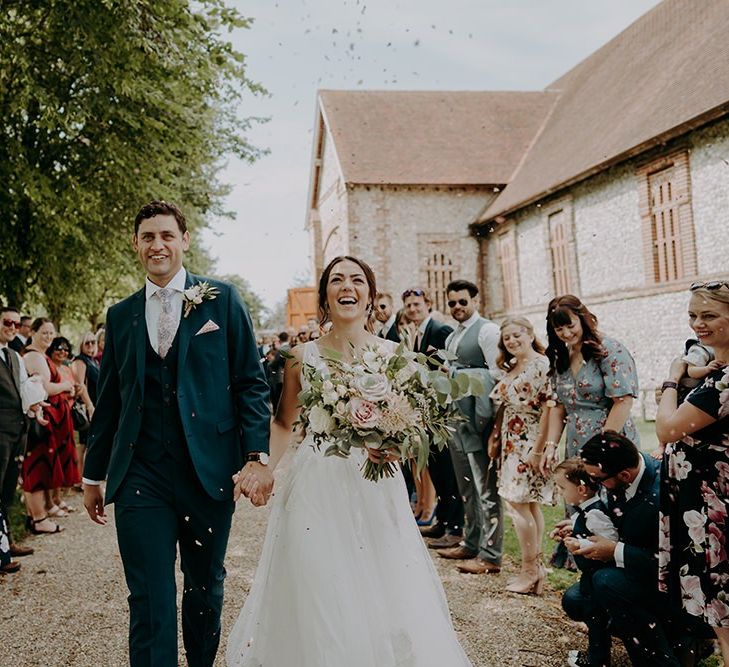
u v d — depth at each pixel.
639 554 2.99
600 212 16.94
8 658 3.59
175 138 11.50
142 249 2.84
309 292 27.64
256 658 2.62
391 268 23.05
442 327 5.75
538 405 4.34
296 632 2.52
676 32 18.20
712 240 13.06
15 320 5.51
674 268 14.42
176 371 2.78
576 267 18.11
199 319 2.84
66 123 9.70
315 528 2.58
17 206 10.45
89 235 11.79
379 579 2.59
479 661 3.38
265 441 2.78
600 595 3.03
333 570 2.49
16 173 9.78
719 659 3.30
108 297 17.47
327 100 25.70
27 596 4.59
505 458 4.42
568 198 18.16
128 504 2.69
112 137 10.79
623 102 18.16
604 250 16.83
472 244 23.42
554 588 4.41
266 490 2.69
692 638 3.05
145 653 2.49
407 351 2.71
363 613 2.46
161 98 10.38
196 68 10.59
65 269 12.23
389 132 24.69
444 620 2.64
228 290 2.97
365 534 2.64
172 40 9.77
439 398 2.64
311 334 11.14
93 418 2.97
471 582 4.57
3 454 5.32
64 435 6.94
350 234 22.81
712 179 12.96
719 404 2.59
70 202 10.18
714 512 2.65
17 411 5.46
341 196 23.62
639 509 3.09
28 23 10.17
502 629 3.76
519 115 25.69
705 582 2.65
